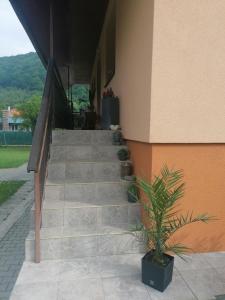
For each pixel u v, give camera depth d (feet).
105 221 10.07
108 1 18.52
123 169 11.63
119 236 9.20
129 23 12.19
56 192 10.72
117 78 15.62
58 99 17.37
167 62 8.89
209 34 8.97
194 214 9.54
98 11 19.85
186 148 9.34
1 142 98.99
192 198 9.50
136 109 10.90
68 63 34.19
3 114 154.40
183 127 9.13
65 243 8.92
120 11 14.49
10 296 7.21
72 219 9.87
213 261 9.09
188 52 8.95
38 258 8.66
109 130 14.26
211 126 9.28
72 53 29.89
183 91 9.04
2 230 12.91
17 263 9.79
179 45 8.88
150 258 7.80
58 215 9.78
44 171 10.46
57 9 18.70
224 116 9.30
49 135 12.53
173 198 7.73
